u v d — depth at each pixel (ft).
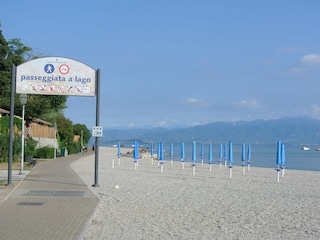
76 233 33.91
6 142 129.80
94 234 35.86
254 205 56.13
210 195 66.23
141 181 88.17
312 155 317.63
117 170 125.80
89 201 53.01
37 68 69.26
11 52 195.72
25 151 144.15
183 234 37.01
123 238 34.60
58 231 34.53
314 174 123.34
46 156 173.27
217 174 118.32
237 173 123.54
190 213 48.49
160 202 56.95
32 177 85.51
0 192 59.36
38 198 54.39
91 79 70.33
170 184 83.30
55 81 69.56
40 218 40.19
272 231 39.34
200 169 140.67
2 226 35.99
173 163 180.75
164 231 38.09
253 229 40.16
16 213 42.75
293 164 201.77
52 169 110.42
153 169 136.46
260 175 116.88
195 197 63.16
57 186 69.46
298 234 38.09
